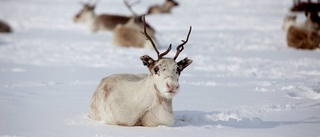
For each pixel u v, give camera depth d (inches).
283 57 1507.1
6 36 2325.3
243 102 811.4
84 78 1139.9
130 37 1913.1
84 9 2866.6
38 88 990.4
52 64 1437.0
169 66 615.2
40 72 1259.2
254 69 1268.5
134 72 1232.2
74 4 4365.2
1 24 2474.2
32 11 3730.3
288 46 1784.0
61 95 907.4
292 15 2378.2
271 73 1189.1
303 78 1091.3
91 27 2760.8
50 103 828.0
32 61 1513.3
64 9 3912.4
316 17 1745.8
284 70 1235.2
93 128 633.0
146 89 635.5
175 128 629.9
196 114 705.6
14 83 1066.1
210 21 2935.5
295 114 717.3
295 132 609.3
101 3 4343.0
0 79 1132.5
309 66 1298.0
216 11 3597.4
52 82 1071.0
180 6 4131.4
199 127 637.3
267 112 733.9
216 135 594.6
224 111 729.6
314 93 886.4
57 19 3233.3
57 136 591.2
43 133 607.2
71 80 1107.3
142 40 1900.8
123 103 644.1
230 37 2149.4
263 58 1493.6
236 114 698.8
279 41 1985.7
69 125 653.3
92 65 1405.0
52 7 4079.7
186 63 641.0
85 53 1710.1
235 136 589.6
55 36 2348.7
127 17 2827.3
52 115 723.4
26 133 608.4
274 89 936.3
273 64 1354.6
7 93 928.3
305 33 1734.7
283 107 766.5
